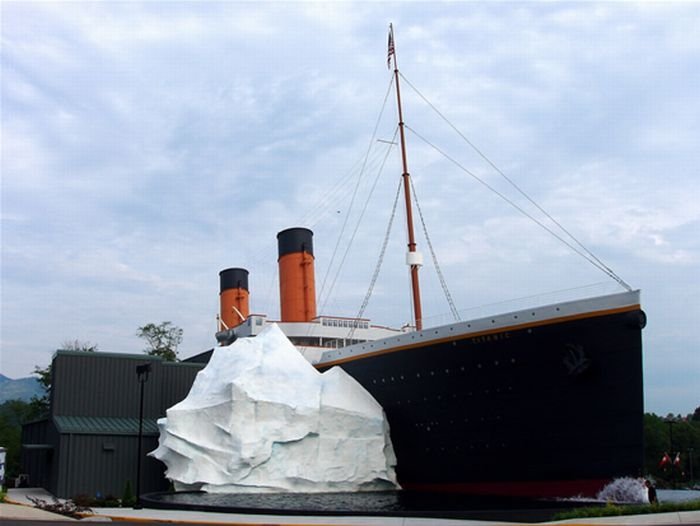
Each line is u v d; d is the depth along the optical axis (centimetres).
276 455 3581
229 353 4103
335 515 2441
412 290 4338
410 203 4525
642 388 2912
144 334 8700
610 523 1886
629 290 2945
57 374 4253
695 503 2128
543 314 3131
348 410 3738
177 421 3684
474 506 2805
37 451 4741
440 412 3562
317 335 5022
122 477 4059
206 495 3394
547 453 3148
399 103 4800
